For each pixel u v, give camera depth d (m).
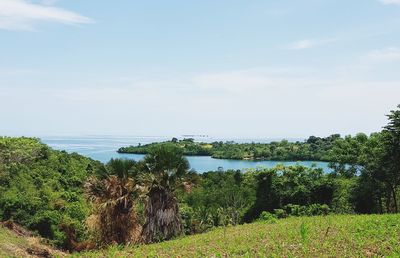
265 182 54.84
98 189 31.56
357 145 47.53
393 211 48.56
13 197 41.19
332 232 21.28
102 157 163.25
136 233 31.42
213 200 60.50
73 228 38.84
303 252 16.11
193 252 19.09
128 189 31.33
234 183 66.00
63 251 35.16
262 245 18.94
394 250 15.12
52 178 52.84
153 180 30.83
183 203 56.03
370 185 45.34
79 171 58.69
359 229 21.06
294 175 53.59
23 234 36.88
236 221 54.00
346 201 48.94
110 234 30.91
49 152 60.97
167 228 30.86
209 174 72.75
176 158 31.78
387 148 43.72
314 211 48.38
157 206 30.92
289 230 23.73
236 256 16.56
